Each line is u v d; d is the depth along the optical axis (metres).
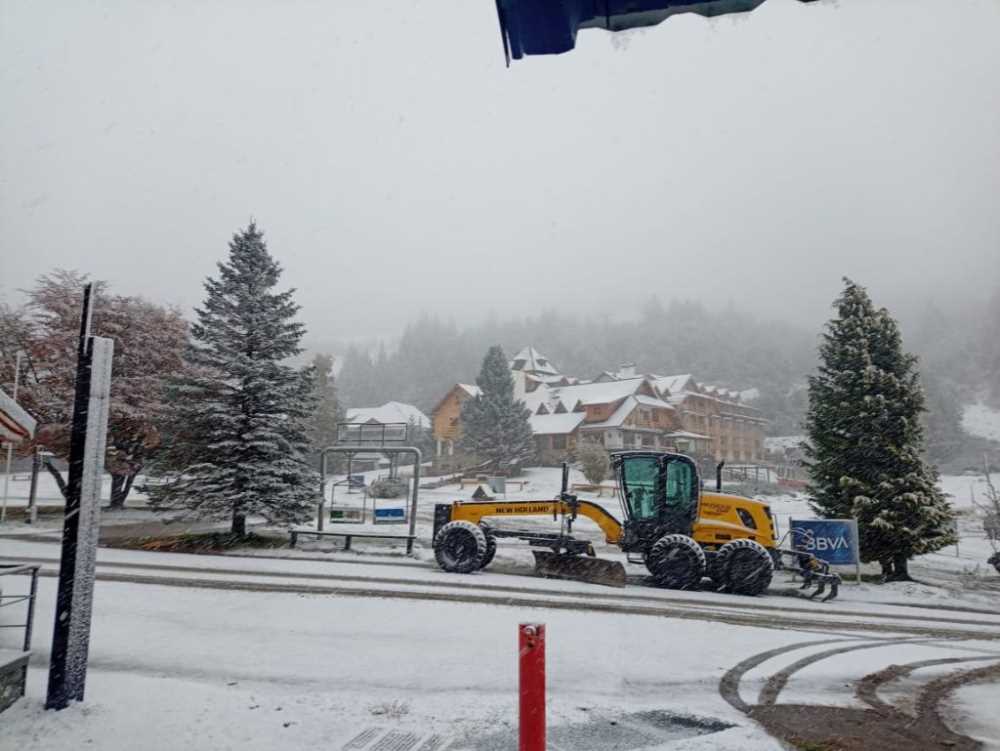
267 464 17.31
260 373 17.80
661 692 6.15
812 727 5.23
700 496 13.69
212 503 16.80
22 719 4.71
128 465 24.17
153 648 7.12
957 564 19.95
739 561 12.57
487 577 13.13
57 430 20.69
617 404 63.41
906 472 16.28
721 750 4.67
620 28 2.35
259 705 5.38
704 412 74.31
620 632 8.41
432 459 67.75
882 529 15.76
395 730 4.95
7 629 7.55
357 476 45.12
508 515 14.39
